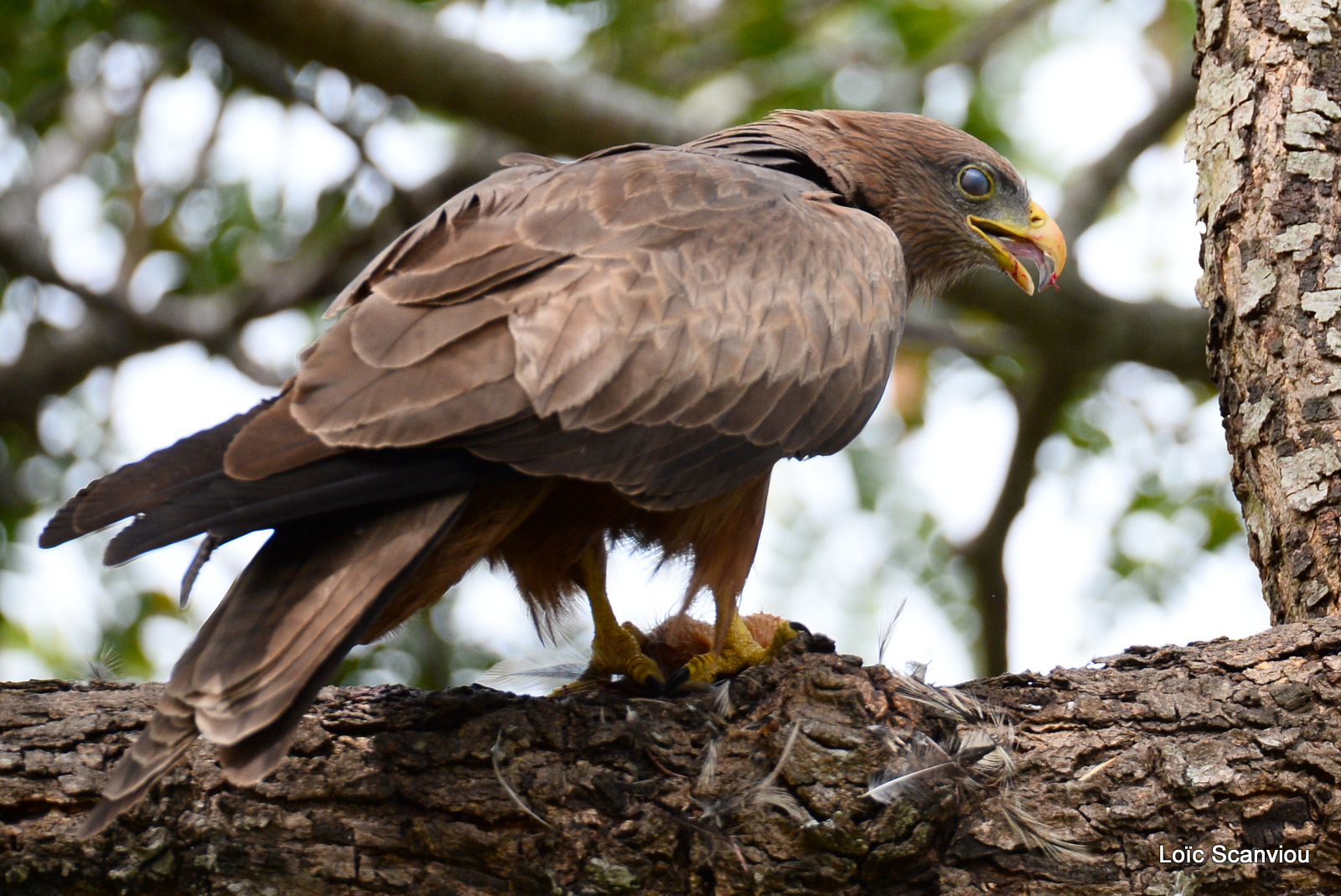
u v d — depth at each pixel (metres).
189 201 18.59
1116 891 6.84
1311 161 8.73
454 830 6.80
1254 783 6.93
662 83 18.67
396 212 18.28
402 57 15.59
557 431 7.24
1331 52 8.97
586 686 8.99
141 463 6.84
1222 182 9.05
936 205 11.30
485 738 7.03
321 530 6.71
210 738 6.00
